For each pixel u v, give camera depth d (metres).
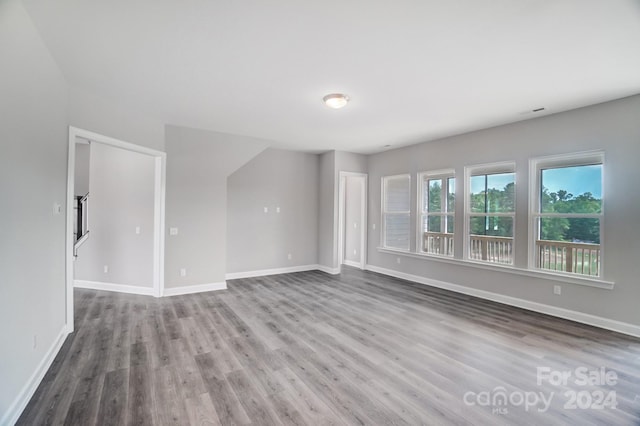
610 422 1.94
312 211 6.92
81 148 5.07
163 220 4.57
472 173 4.96
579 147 3.72
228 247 5.91
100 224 4.95
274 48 2.44
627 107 3.36
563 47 2.38
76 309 4.02
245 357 2.75
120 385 2.29
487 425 1.89
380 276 6.27
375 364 2.64
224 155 5.08
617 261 3.41
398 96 3.40
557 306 3.88
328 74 2.89
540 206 4.15
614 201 3.44
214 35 2.26
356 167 6.80
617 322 3.39
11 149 1.88
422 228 5.80
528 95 3.35
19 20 1.93
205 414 1.97
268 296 4.74
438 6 1.91
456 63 2.66
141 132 4.09
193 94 3.40
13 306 1.90
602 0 1.83
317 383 2.34
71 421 1.89
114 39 2.32
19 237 1.99
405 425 1.88
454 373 2.50
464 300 4.58
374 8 1.93
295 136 5.25
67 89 3.05
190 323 3.57
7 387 1.82
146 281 4.71
